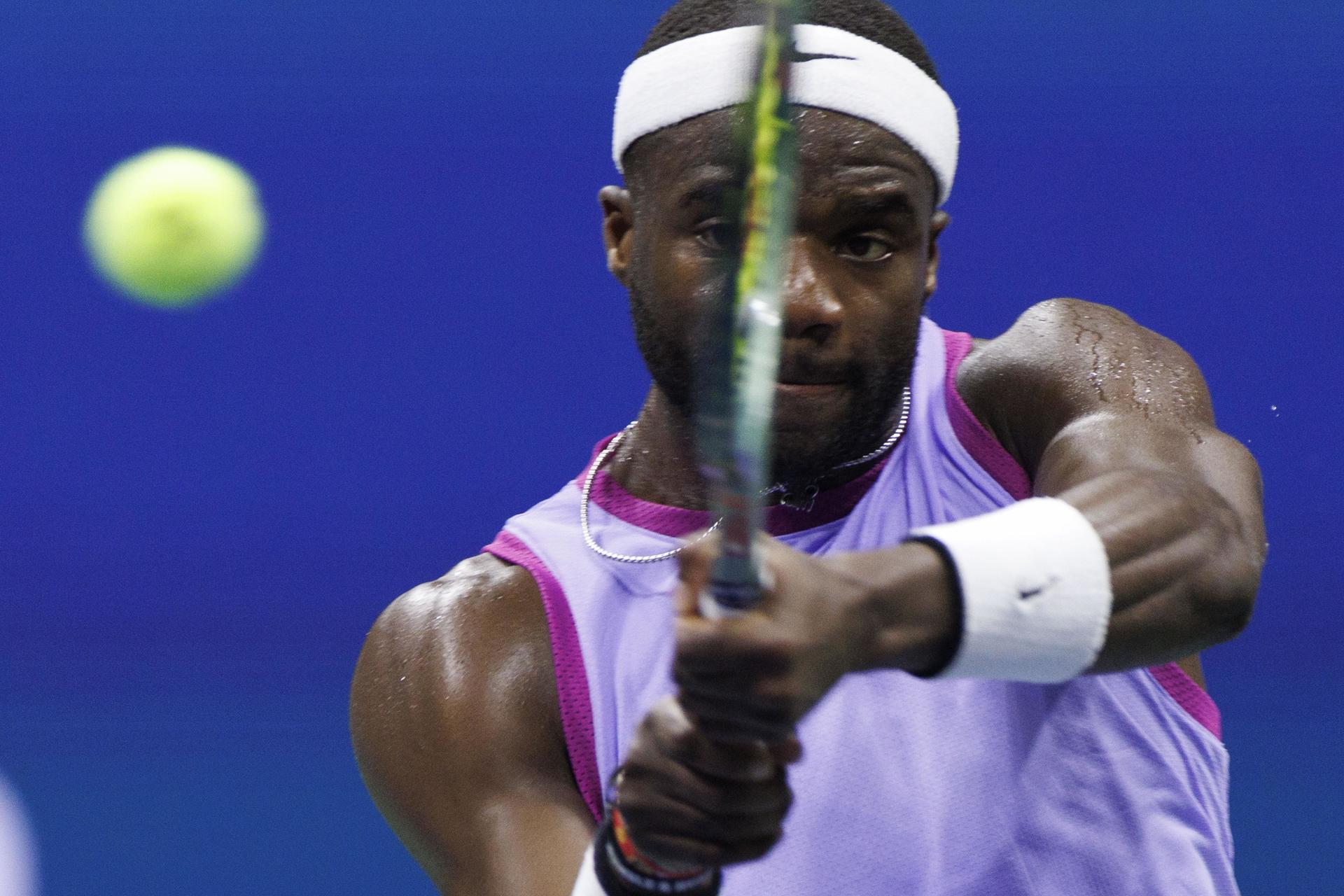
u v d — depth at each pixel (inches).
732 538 154.0
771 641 159.8
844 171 231.6
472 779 250.5
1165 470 222.7
